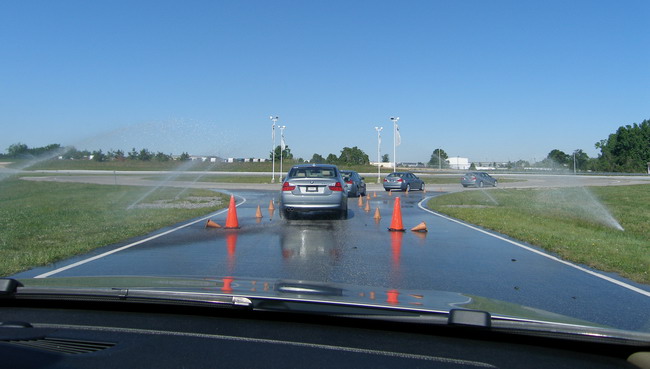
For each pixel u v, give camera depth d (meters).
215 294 3.86
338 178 14.72
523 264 8.49
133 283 4.34
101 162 65.06
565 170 86.94
